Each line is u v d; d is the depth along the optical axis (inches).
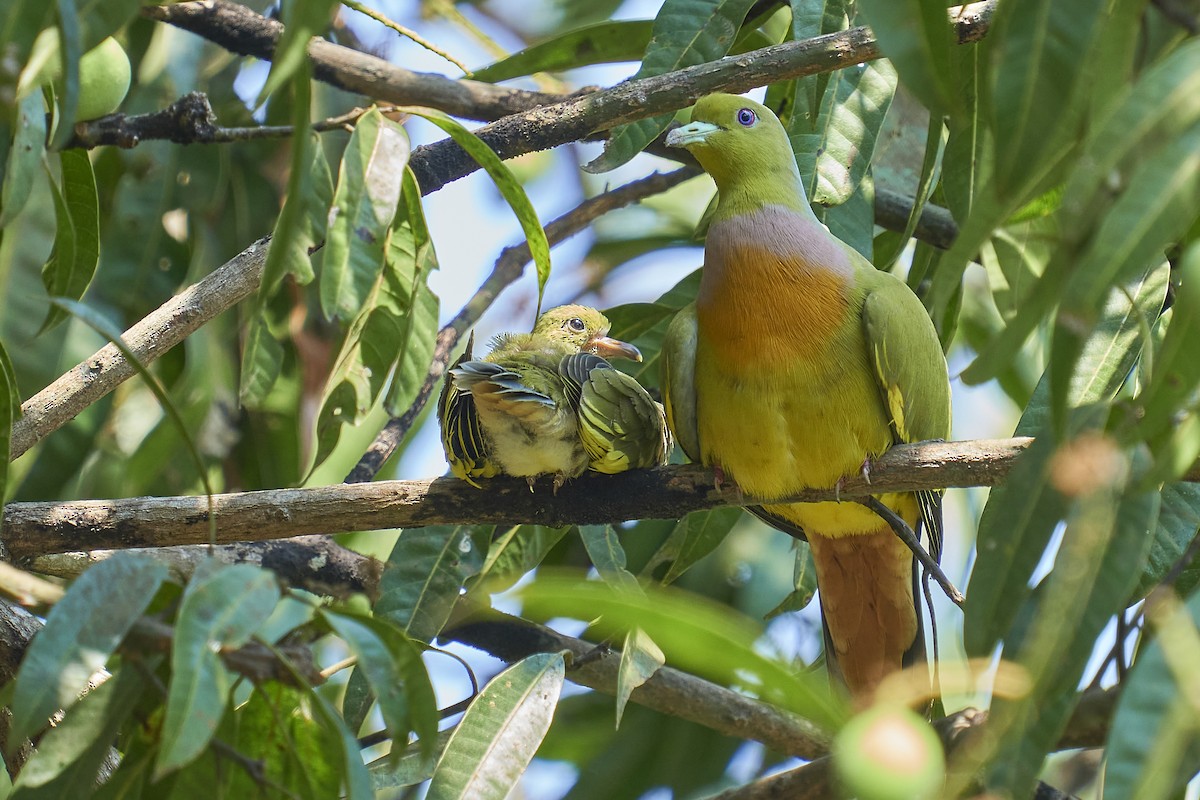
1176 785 177.0
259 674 190.7
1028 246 363.9
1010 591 201.5
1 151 241.8
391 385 287.4
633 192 428.5
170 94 405.4
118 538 279.6
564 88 498.9
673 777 406.9
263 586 183.8
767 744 343.0
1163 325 286.5
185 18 401.1
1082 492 192.5
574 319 378.0
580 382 295.4
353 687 302.2
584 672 346.6
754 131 336.2
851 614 354.0
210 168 398.6
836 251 323.3
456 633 351.3
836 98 345.7
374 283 266.5
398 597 323.3
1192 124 153.6
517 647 350.0
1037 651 187.2
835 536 343.0
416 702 202.7
